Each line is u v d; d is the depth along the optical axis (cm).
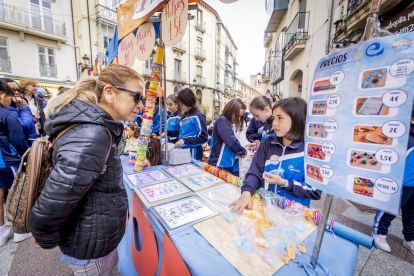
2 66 895
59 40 1015
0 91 184
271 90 1377
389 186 43
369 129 46
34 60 968
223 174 145
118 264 148
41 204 58
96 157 63
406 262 164
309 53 591
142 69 1358
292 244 72
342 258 68
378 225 180
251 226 82
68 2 1035
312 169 60
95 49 1136
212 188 126
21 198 68
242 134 984
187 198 112
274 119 109
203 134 223
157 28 171
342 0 427
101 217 75
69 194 58
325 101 54
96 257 78
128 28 189
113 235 80
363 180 47
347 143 50
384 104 43
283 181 101
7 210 71
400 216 234
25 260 168
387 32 44
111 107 82
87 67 1089
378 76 43
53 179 58
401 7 291
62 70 1048
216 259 67
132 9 180
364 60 45
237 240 73
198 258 67
